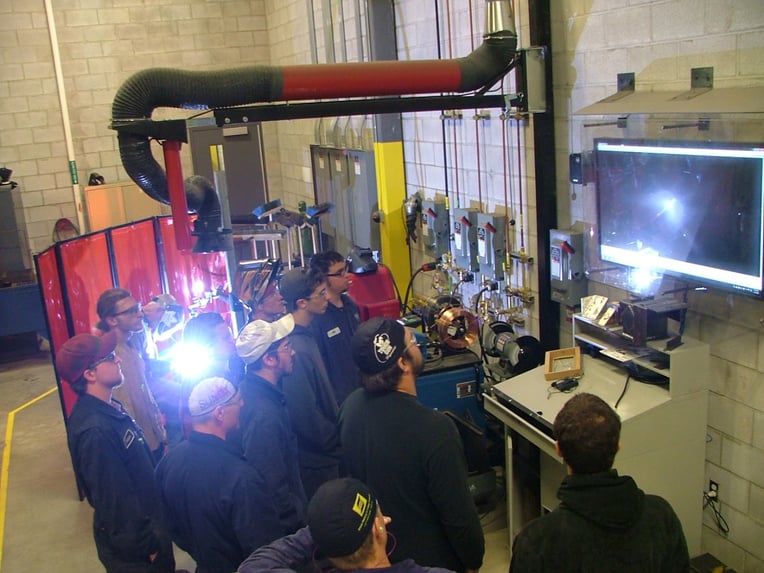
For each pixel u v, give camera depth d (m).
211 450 2.21
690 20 2.73
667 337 2.89
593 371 3.17
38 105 7.55
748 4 2.49
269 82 2.89
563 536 1.72
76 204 7.76
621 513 1.67
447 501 2.04
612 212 3.14
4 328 6.66
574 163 3.30
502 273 4.15
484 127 4.24
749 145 2.41
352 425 2.19
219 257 5.81
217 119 2.96
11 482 4.73
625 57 3.07
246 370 2.60
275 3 7.90
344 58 6.23
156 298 4.34
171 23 7.92
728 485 2.90
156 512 2.89
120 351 3.62
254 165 7.09
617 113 2.88
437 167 4.91
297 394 2.88
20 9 7.34
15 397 6.20
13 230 6.76
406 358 2.15
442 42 4.59
